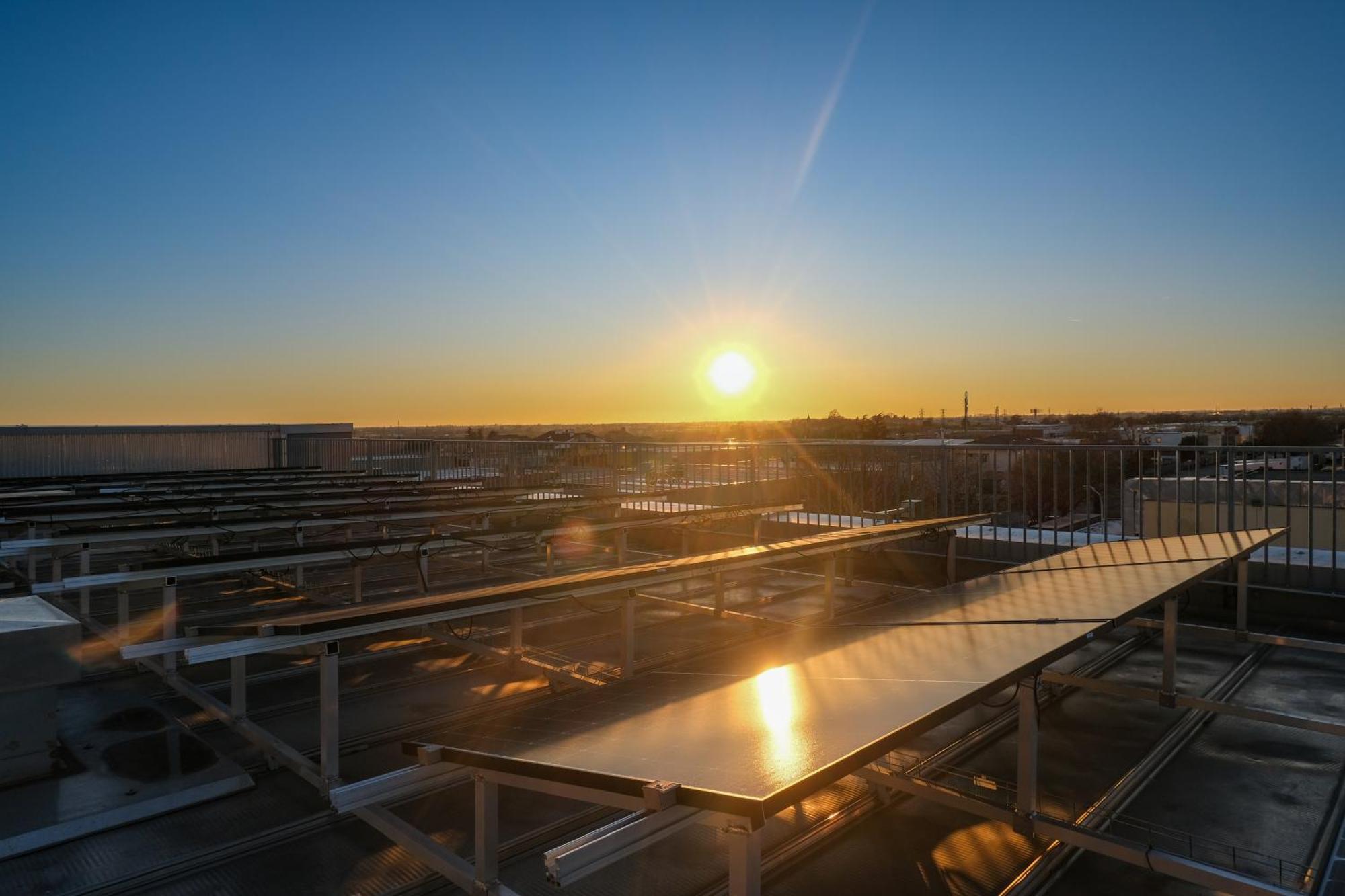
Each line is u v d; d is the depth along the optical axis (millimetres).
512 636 5320
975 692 2373
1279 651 5938
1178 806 3518
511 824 3430
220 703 4223
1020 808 2939
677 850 3213
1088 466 7914
